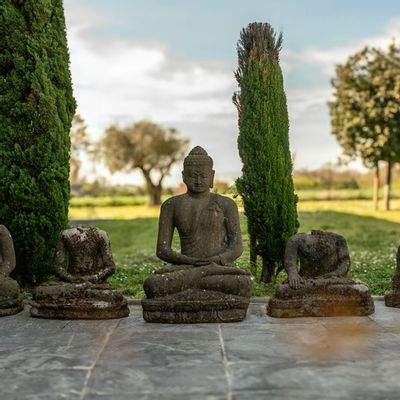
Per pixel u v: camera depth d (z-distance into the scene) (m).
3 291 7.77
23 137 9.64
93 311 7.46
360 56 31.12
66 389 4.99
